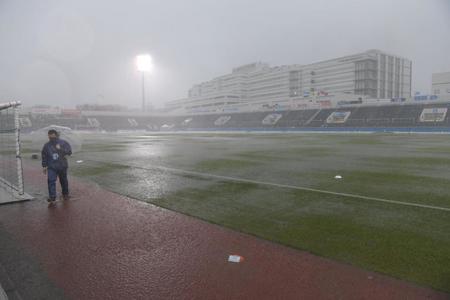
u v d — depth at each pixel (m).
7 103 8.18
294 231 5.54
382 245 4.88
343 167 13.12
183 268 4.25
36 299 3.58
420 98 57.41
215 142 30.88
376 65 90.62
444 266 4.16
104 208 7.18
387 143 27.42
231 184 9.67
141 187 9.38
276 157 17.02
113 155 18.77
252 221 6.12
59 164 7.84
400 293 3.54
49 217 6.55
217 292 3.65
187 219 6.31
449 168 12.69
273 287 3.73
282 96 105.75
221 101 115.94
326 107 69.44
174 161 15.60
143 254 4.71
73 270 4.25
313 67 99.19
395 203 7.34
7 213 6.88
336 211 6.73
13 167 13.97
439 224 5.83
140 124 91.62
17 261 4.52
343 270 4.10
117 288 3.79
